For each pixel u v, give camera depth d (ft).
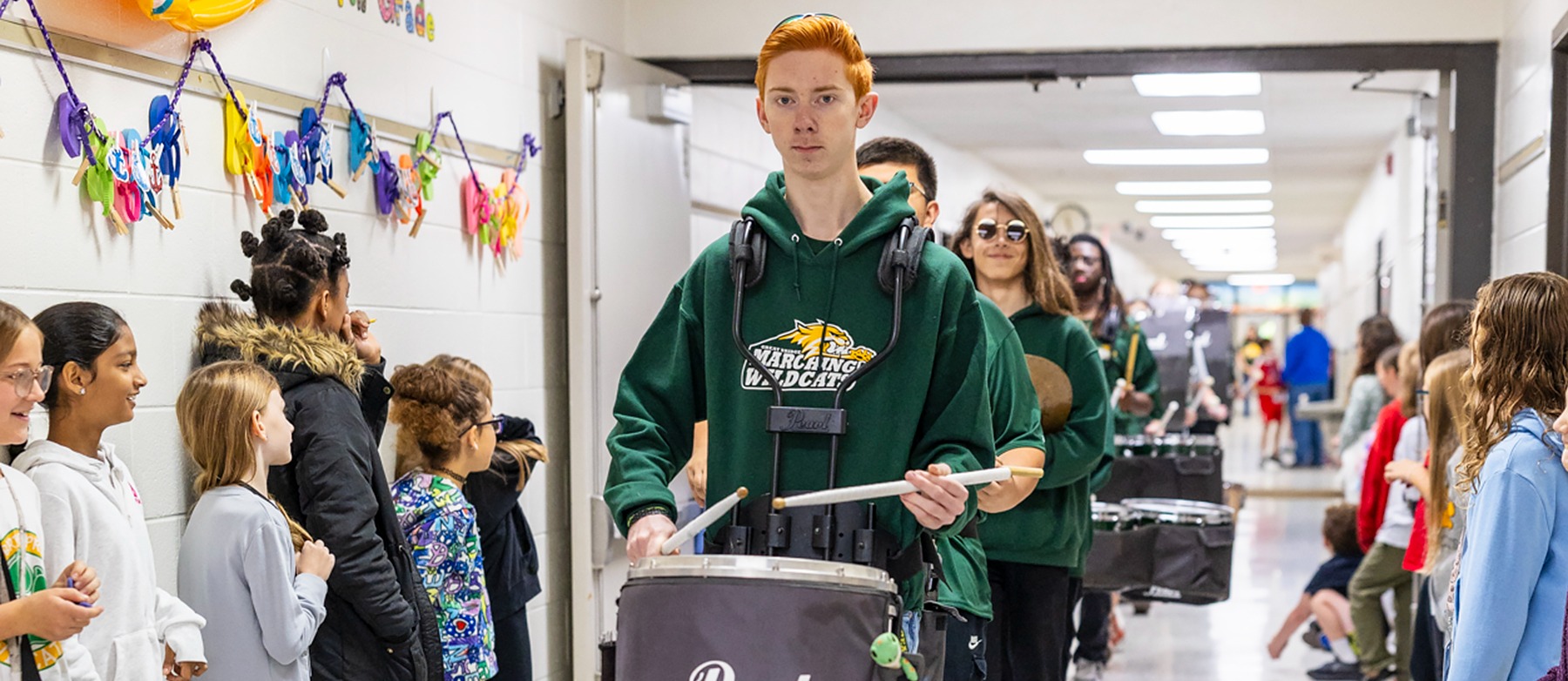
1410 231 31.78
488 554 12.26
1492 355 7.81
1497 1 15.69
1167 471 18.75
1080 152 39.22
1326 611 19.29
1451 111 15.99
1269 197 50.70
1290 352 51.03
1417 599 15.87
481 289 13.47
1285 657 20.35
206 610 8.18
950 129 34.99
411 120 12.09
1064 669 12.61
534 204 14.76
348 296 11.03
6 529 6.37
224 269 9.46
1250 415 91.25
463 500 11.11
